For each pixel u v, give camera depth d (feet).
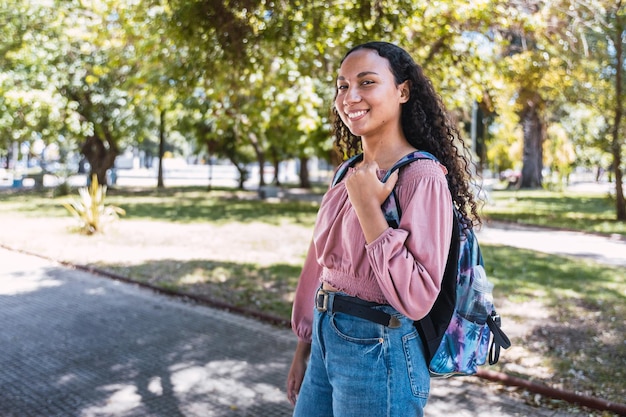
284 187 115.75
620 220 56.13
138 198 76.84
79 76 63.62
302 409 5.87
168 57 27.68
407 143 5.80
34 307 22.11
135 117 75.61
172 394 13.98
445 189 5.17
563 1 26.96
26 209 57.57
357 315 5.28
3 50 55.42
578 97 51.44
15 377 14.99
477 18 26.48
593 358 16.40
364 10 20.66
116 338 18.33
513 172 142.82
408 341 5.24
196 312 21.56
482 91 32.30
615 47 47.75
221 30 20.75
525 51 32.78
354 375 5.23
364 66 5.45
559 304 22.89
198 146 103.40
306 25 23.89
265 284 25.72
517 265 31.71
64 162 83.35
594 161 101.91
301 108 31.73
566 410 13.17
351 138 7.16
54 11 49.70
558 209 68.69
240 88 29.53
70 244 36.09
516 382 14.46
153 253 33.68
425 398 5.33
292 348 17.52
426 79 5.77
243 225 48.42
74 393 14.01
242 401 13.61
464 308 5.46
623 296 24.39
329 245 5.51
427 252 4.89
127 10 28.50
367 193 4.95
